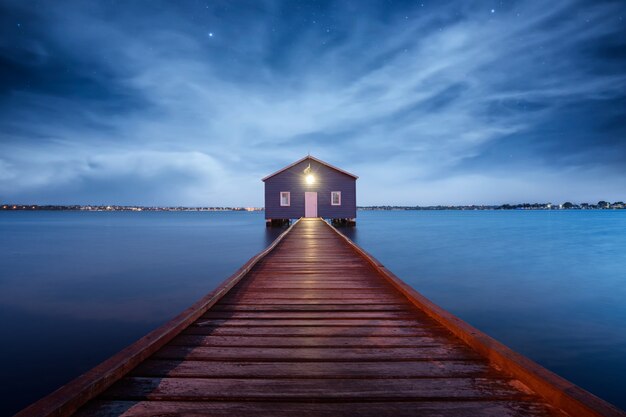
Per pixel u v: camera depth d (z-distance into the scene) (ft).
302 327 11.68
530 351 22.68
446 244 85.30
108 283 42.75
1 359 21.04
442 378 7.84
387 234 116.26
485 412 6.45
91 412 6.38
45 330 26.30
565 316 30.14
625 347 23.24
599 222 227.40
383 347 9.82
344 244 36.19
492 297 36.52
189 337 10.62
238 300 15.26
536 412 6.41
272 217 88.84
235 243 86.38
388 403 6.83
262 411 6.53
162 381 7.66
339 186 90.17
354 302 14.96
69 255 67.36
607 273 49.37
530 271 50.67
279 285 18.20
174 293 37.81
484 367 8.41
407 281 44.09
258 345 9.97
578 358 21.57
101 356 21.48
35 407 5.76
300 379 7.84
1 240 100.78
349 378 7.91
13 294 37.55
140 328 26.76
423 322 12.22
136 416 6.30
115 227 173.17
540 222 225.56
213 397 6.98
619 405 16.61
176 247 79.00
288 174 89.51
